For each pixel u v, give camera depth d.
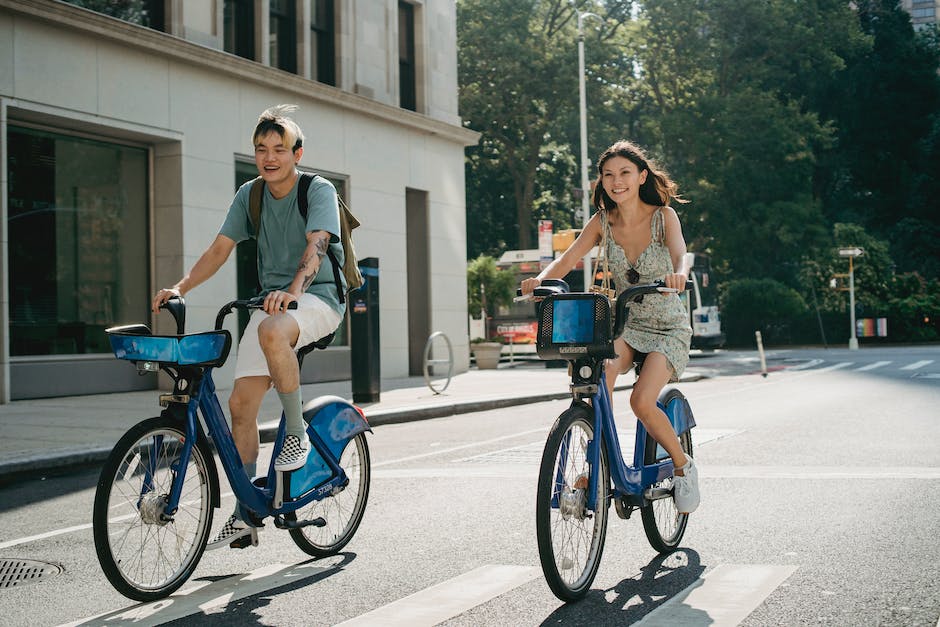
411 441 9.88
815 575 4.27
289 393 4.30
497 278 26.83
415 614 3.79
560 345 4.06
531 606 3.89
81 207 15.10
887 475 6.91
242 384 4.45
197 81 16.11
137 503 3.97
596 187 4.55
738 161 40.88
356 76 19.89
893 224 51.28
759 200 41.84
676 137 42.25
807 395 15.02
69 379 14.78
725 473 7.16
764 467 7.43
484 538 5.18
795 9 43.53
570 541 4.02
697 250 43.75
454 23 23.22
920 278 45.09
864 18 51.66
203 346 4.04
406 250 21.50
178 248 15.87
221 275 16.42
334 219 4.41
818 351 34.94
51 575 4.62
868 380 18.31
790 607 3.79
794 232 40.56
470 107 39.53
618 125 46.31
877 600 3.86
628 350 4.53
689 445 5.06
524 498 6.35
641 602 3.92
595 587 4.18
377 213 20.09
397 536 5.27
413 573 4.46
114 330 3.94
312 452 4.60
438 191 22.12
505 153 43.72
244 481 4.25
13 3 13.07
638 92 46.12
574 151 43.78
